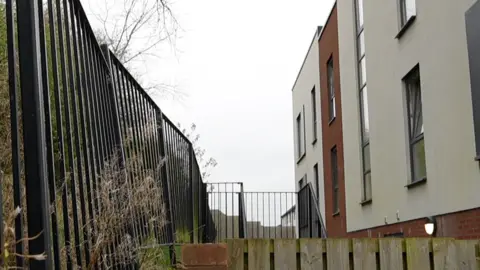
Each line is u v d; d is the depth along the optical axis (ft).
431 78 24.29
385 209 30.99
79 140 8.52
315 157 54.44
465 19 20.49
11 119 5.67
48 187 6.28
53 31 7.75
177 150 21.06
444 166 22.89
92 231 8.71
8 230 5.29
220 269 10.26
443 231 23.00
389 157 30.30
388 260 10.96
